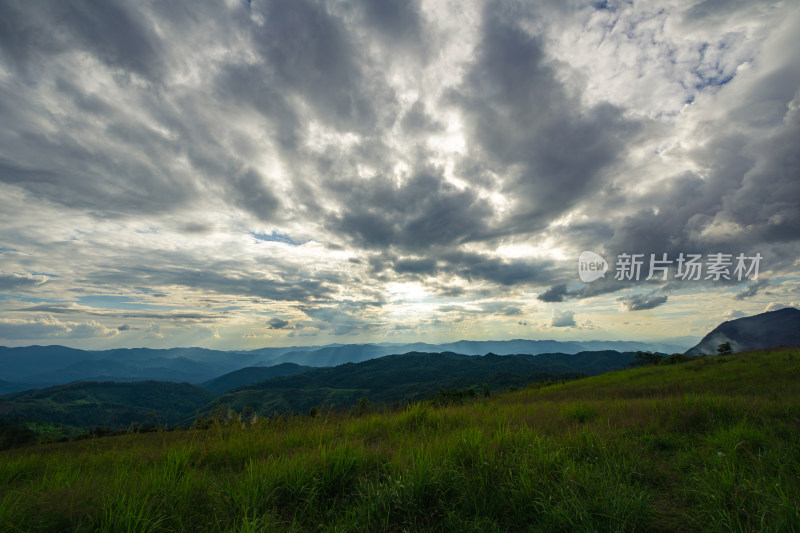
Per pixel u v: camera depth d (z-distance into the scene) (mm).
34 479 5523
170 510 3742
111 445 7652
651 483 4270
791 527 2859
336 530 3219
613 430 6977
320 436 7281
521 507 3561
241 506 3639
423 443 5879
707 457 4910
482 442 5551
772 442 5340
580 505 3318
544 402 15930
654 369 34062
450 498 3795
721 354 38062
